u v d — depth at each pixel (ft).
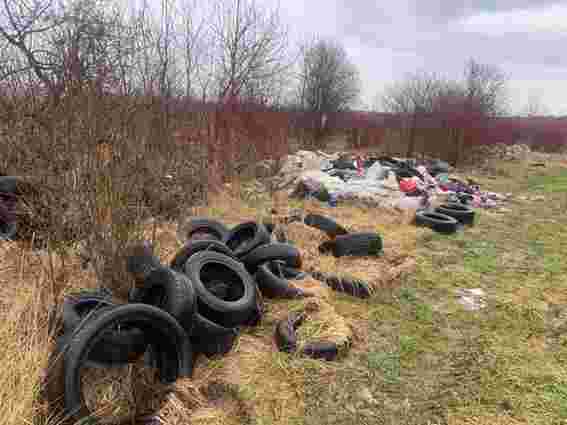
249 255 15.02
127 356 9.61
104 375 9.91
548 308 16.24
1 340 8.71
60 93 11.68
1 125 13.96
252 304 12.65
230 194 28.94
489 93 71.61
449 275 19.43
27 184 13.66
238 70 32.58
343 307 15.55
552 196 42.16
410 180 36.65
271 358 11.50
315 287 16.03
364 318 14.88
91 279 12.50
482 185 48.14
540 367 12.17
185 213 20.58
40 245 13.96
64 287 11.59
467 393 10.98
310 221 22.62
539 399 10.77
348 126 82.02
